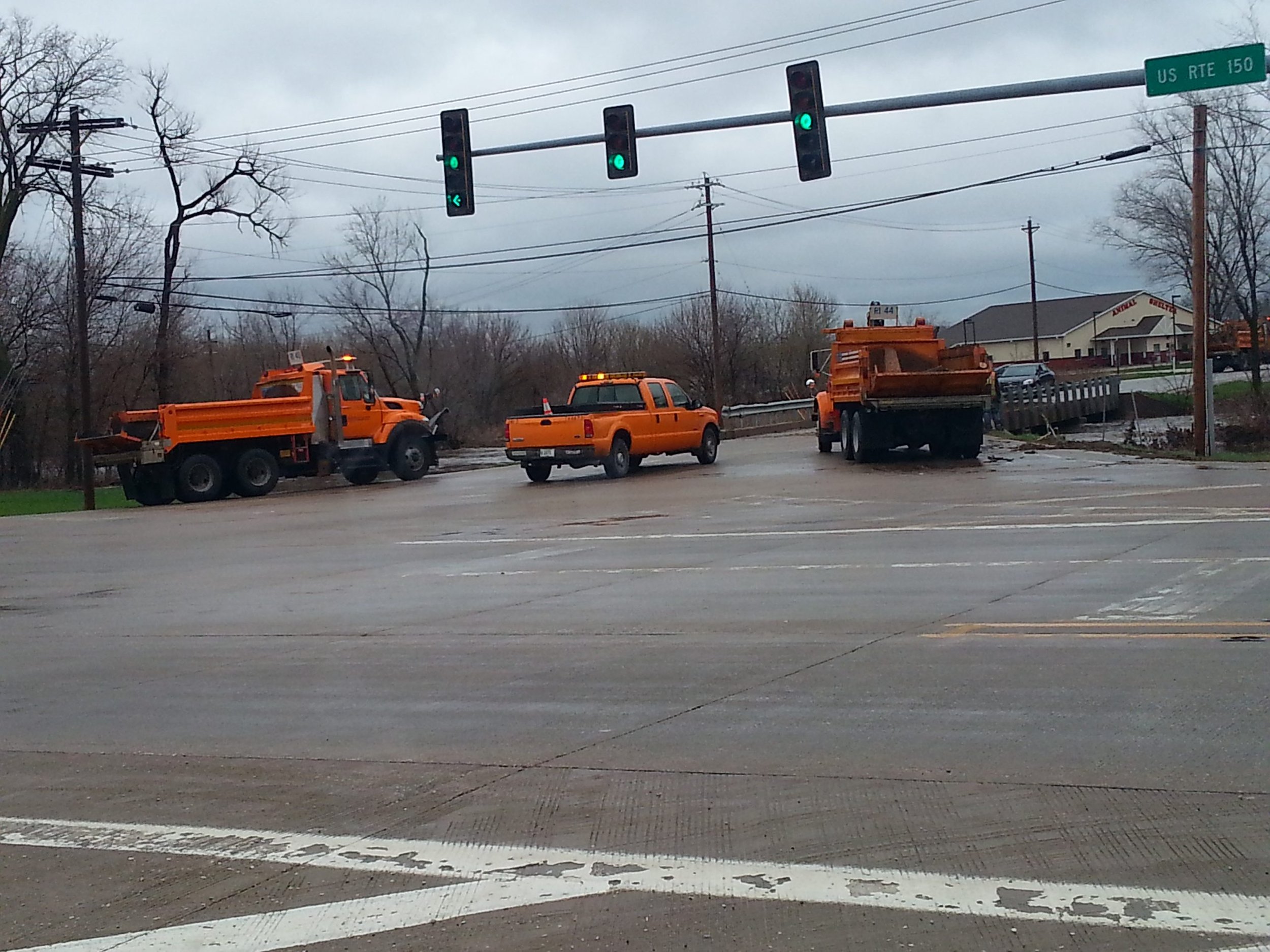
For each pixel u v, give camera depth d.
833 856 5.13
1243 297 50.12
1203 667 7.80
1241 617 9.20
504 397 70.25
